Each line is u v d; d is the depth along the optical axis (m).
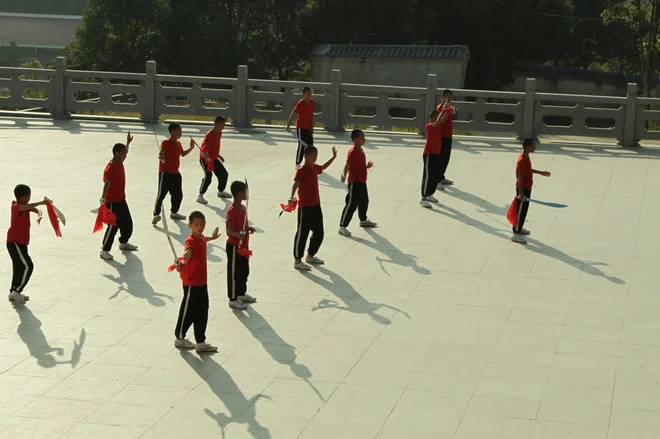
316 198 12.95
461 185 18.48
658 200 17.36
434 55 47.94
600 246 14.34
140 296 11.91
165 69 51.47
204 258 10.02
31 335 10.55
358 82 49.53
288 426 8.36
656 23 48.41
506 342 10.41
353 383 9.30
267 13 52.31
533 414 8.57
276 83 24.02
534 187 18.39
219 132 16.72
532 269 13.16
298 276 12.77
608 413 8.59
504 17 54.41
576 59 61.41
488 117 56.12
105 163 19.72
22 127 23.69
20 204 11.45
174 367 9.70
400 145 22.52
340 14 51.94
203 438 8.13
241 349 10.20
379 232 15.06
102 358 9.92
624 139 22.70
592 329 10.82
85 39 51.03
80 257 13.48
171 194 15.40
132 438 8.12
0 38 69.50
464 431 8.23
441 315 11.28
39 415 8.57
